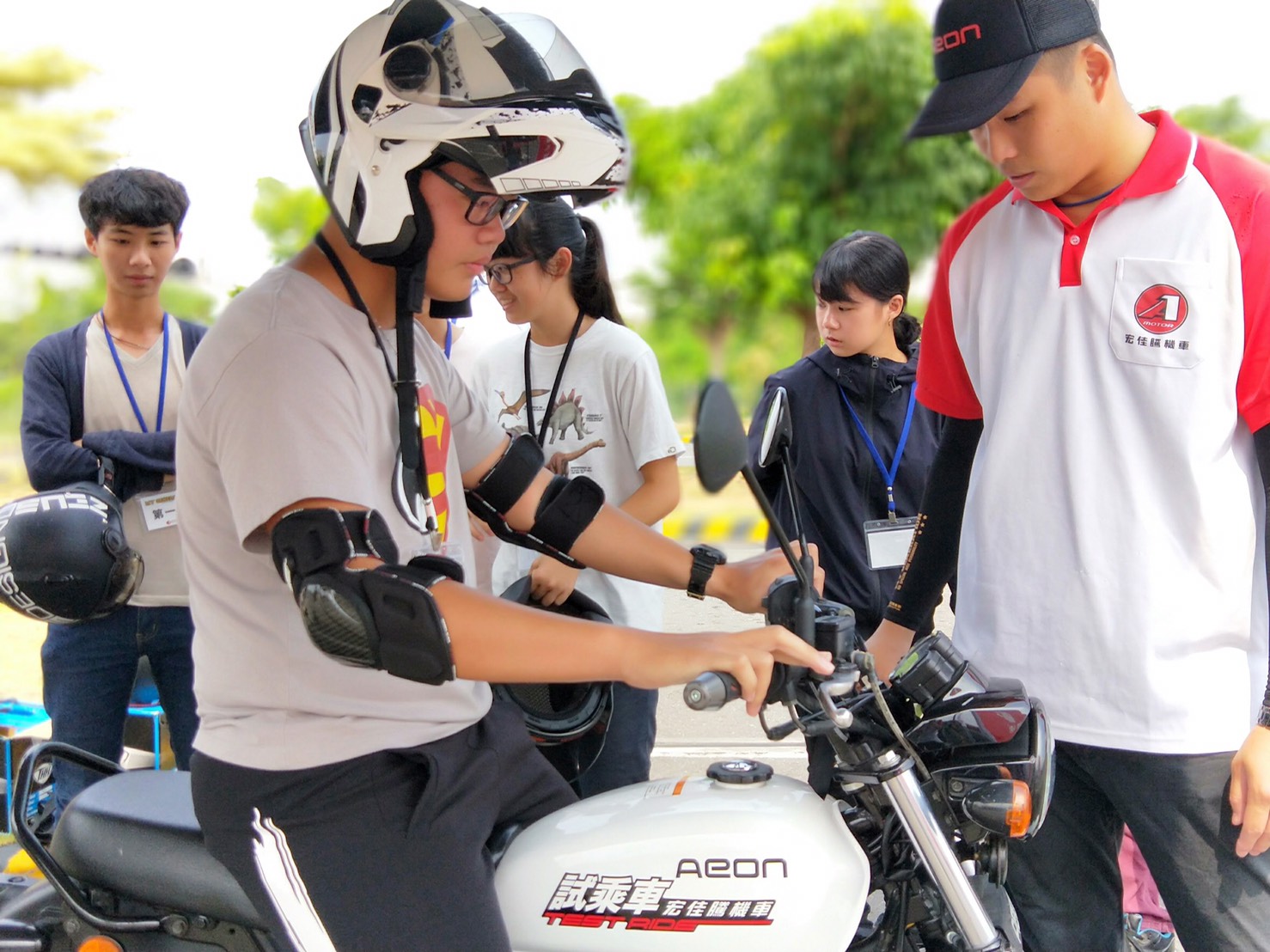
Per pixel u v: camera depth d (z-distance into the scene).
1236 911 1.87
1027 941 2.11
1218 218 1.76
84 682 2.91
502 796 1.81
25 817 1.94
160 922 1.85
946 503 2.16
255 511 1.49
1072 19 1.72
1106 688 1.86
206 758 1.68
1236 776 1.78
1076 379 1.85
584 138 1.53
